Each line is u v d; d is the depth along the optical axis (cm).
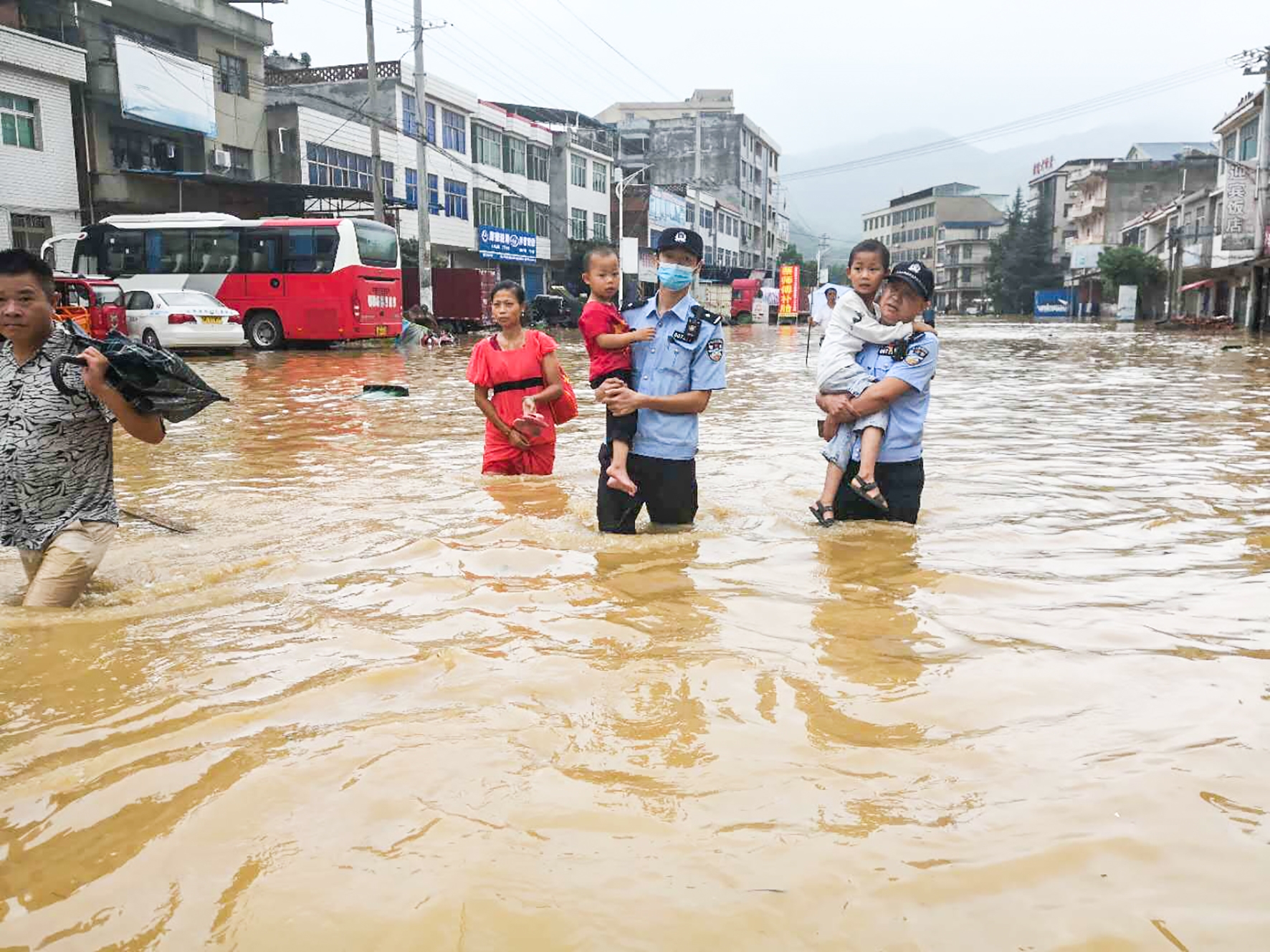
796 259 8756
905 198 11688
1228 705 254
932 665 286
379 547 439
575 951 157
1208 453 745
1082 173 6894
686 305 470
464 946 159
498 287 614
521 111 5384
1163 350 2467
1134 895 170
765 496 573
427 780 212
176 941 163
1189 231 4972
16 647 311
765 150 8575
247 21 3017
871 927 163
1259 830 191
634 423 467
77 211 2512
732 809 201
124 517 505
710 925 163
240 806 203
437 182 3962
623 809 200
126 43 2531
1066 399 1202
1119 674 277
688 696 262
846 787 210
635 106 8338
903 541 452
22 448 373
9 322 370
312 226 2336
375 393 1245
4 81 2309
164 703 263
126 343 379
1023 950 157
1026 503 552
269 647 309
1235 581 383
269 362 1919
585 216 5228
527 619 332
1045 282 7950
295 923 165
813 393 1316
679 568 402
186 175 2595
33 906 174
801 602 353
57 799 210
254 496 573
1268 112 3500
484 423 946
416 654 297
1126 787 208
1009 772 216
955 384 1447
